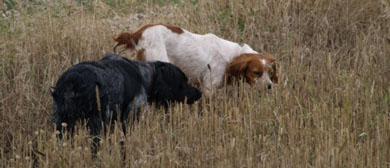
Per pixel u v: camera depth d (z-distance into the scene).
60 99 9.20
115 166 9.11
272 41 14.55
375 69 13.04
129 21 15.01
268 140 9.82
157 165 9.05
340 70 13.13
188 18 15.03
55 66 12.04
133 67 10.11
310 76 12.46
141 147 9.62
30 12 14.81
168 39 11.49
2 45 12.05
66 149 9.06
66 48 12.61
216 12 15.19
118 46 12.28
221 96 11.61
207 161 9.35
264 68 11.53
